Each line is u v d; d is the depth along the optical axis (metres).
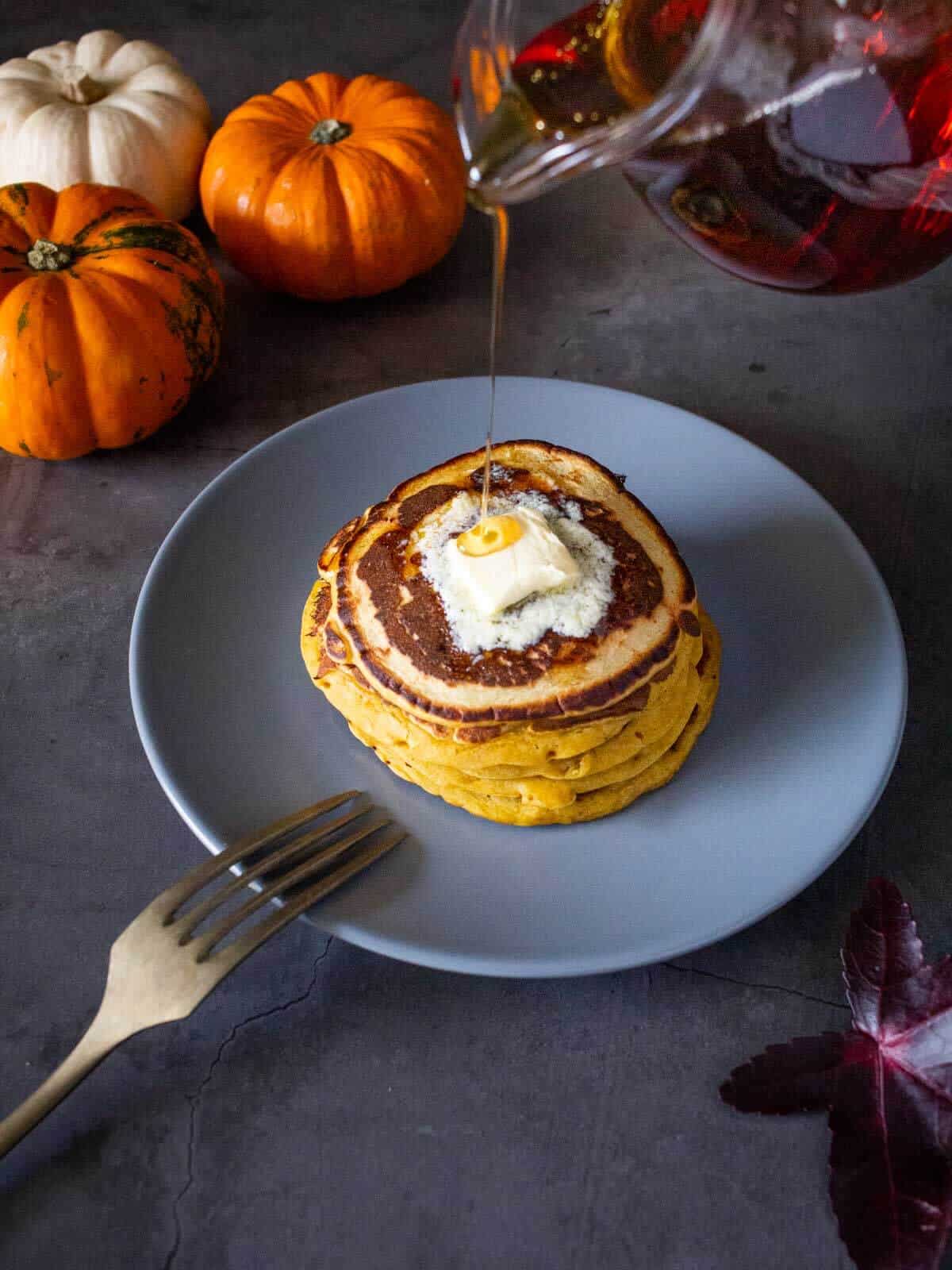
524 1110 0.25
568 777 0.27
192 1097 0.25
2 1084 0.26
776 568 0.33
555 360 0.42
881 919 0.26
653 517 0.30
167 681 0.30
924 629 0.34
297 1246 0.23
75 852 0.29
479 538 0.28
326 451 0.35
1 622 0.34
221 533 0.33
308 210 0.40
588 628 0.27
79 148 0.43
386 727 0.28
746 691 0.30
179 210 0.45
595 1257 0.23
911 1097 0.24
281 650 0.31
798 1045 0.25
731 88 0.23
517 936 0.25
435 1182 0.24
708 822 0.28
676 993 0.27
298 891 0.26
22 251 0.37
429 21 0.54
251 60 0.52
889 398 0.41
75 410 0.36
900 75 0.23
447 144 0.42
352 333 0.43
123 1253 0.23
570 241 0.46
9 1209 0.24
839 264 0.27
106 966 0.27
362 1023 0.27
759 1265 0.23
